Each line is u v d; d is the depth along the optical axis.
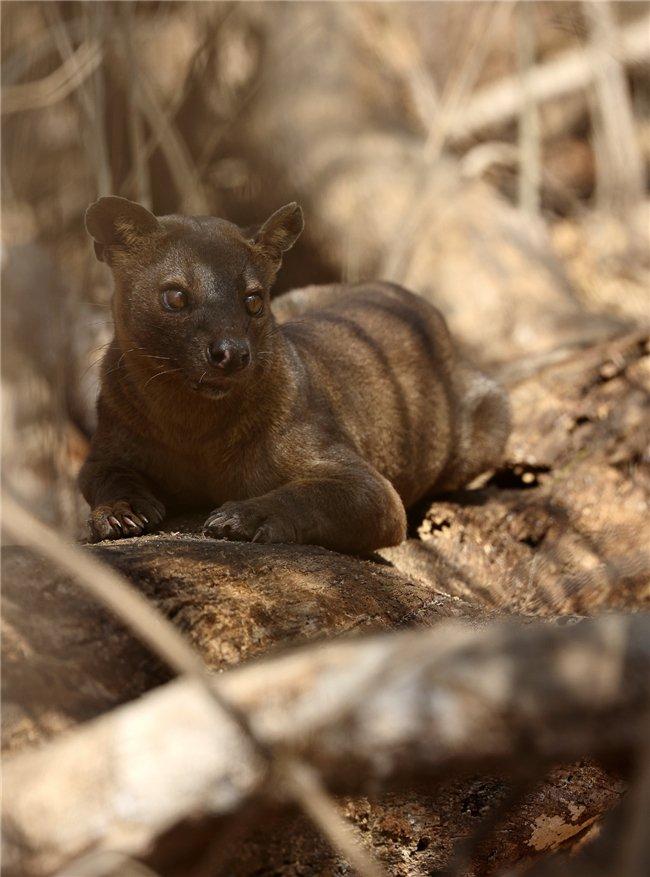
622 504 12.34
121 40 16.66
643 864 4.43
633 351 14.65
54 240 17.77
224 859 5.55
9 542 7.02
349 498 9.54
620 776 6.84
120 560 7.10
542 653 4.40
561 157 24.06
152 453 9.95
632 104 22.31
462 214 18.62
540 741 4.34
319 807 4.43
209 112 20.12
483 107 22.72
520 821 6.75
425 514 12.10
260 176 20.12
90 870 4.28
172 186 19.53
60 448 15.20
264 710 4.47
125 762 4.50
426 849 6.52
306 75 20.45
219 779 4.42
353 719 4.39
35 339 16.05
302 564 7.69
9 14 17.16
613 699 4.30
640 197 20.67
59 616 6.25
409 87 22.11
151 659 6.22
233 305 9.29
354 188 19.22
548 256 18.81
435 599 7.88
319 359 10.71
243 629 6.84
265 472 9.84
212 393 9.15
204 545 7.72
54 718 5.80
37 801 4.54
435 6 24.95
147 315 9.39
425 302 13.01
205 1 20.03
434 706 4.36
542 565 11.12
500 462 13.04
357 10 21.81
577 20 22.77
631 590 10.52
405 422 11.50
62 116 18.20
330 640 6.91
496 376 14.78
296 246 19.69
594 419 13.60
